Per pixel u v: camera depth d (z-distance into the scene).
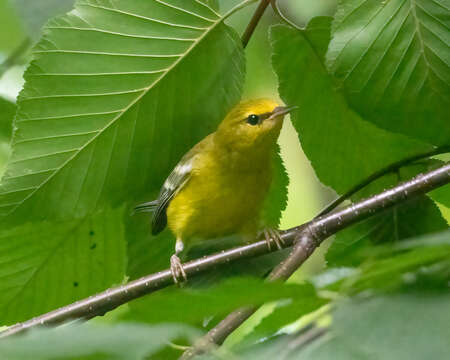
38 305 10.56
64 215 9.57
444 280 3.98
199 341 3.97
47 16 10.05
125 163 9.70
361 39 8.42
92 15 8.98
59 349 3.18
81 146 9.36
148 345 3.21
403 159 9.75
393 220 9.81
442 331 3.38
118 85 9.27
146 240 10.80
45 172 9.29
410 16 8.35
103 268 10.60
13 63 12.61
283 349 3.78
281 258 9.96
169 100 9.60
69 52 9.01
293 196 17.36
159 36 9.20
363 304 3.83
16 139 9.05
